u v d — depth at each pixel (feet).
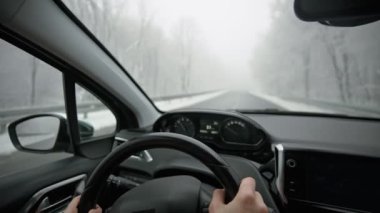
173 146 2.90
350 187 5.24
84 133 7.95
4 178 5.19
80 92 7.43
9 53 7.81
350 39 22.44
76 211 2.91
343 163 5.31
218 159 2.82
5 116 11.28
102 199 4.80
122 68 7.53
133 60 22.71
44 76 8.13
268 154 6.54
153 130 8.13
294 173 5.57
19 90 9.53
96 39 6.44
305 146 5.68
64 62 5.93
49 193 5.59
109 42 12.85
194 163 5.75
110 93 7.46
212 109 7.49
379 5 3.26
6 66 8.31
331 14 3.53
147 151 6.56
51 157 9.87
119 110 8.25
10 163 9.32
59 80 6.88
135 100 8.27
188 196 3.38
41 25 5.11
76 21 5.86
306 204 5.49
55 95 7.66
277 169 5.74
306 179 5.51
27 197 5.16
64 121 7.02
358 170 5.19
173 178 3.82
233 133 6.91
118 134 7.96
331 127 7.70
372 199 5.05
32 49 5.36
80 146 6.93
